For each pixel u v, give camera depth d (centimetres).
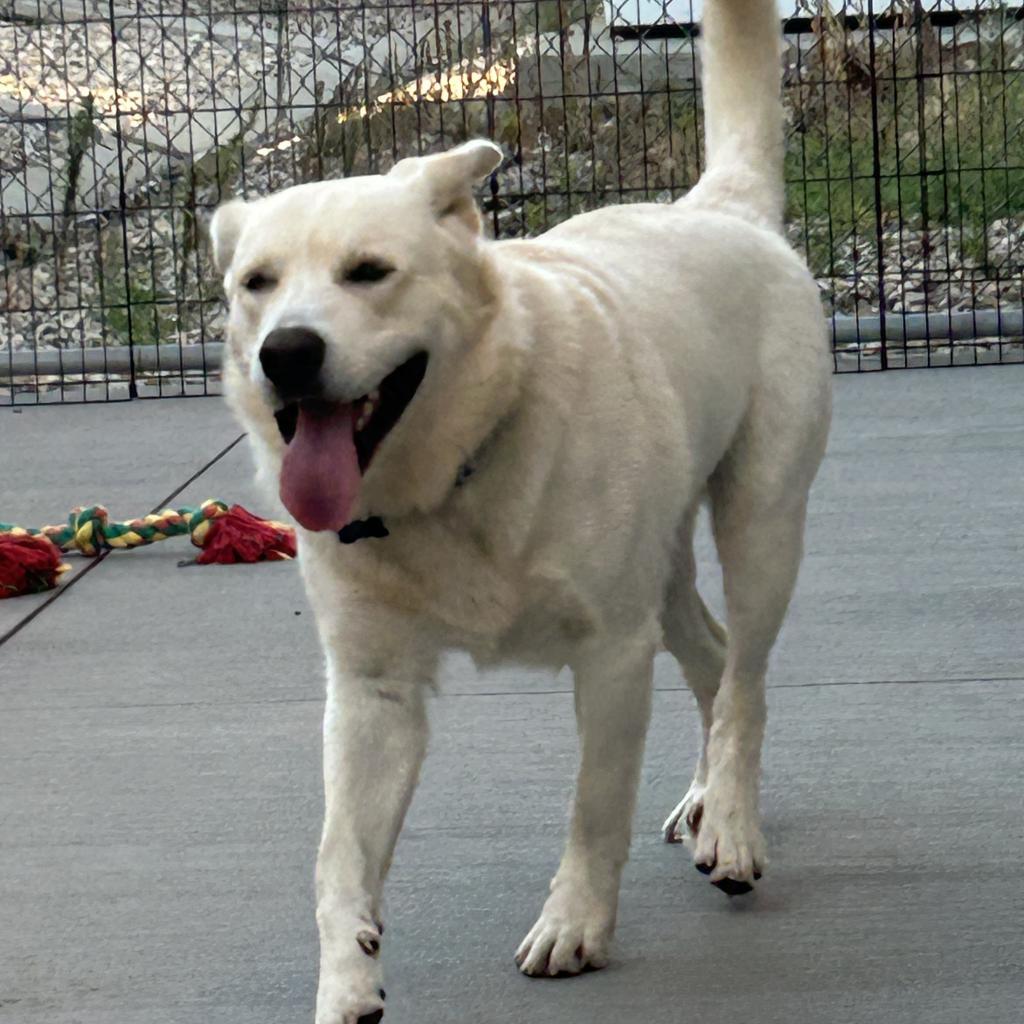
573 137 1374
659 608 372
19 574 685
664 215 438
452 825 427
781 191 489
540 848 411
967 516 734
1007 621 580
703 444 400
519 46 1392
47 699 547
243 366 351
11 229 1414
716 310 414
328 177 1384
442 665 364
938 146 1384
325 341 322
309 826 432
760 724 410
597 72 1309
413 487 340
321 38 1423
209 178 1404
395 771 351
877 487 798
